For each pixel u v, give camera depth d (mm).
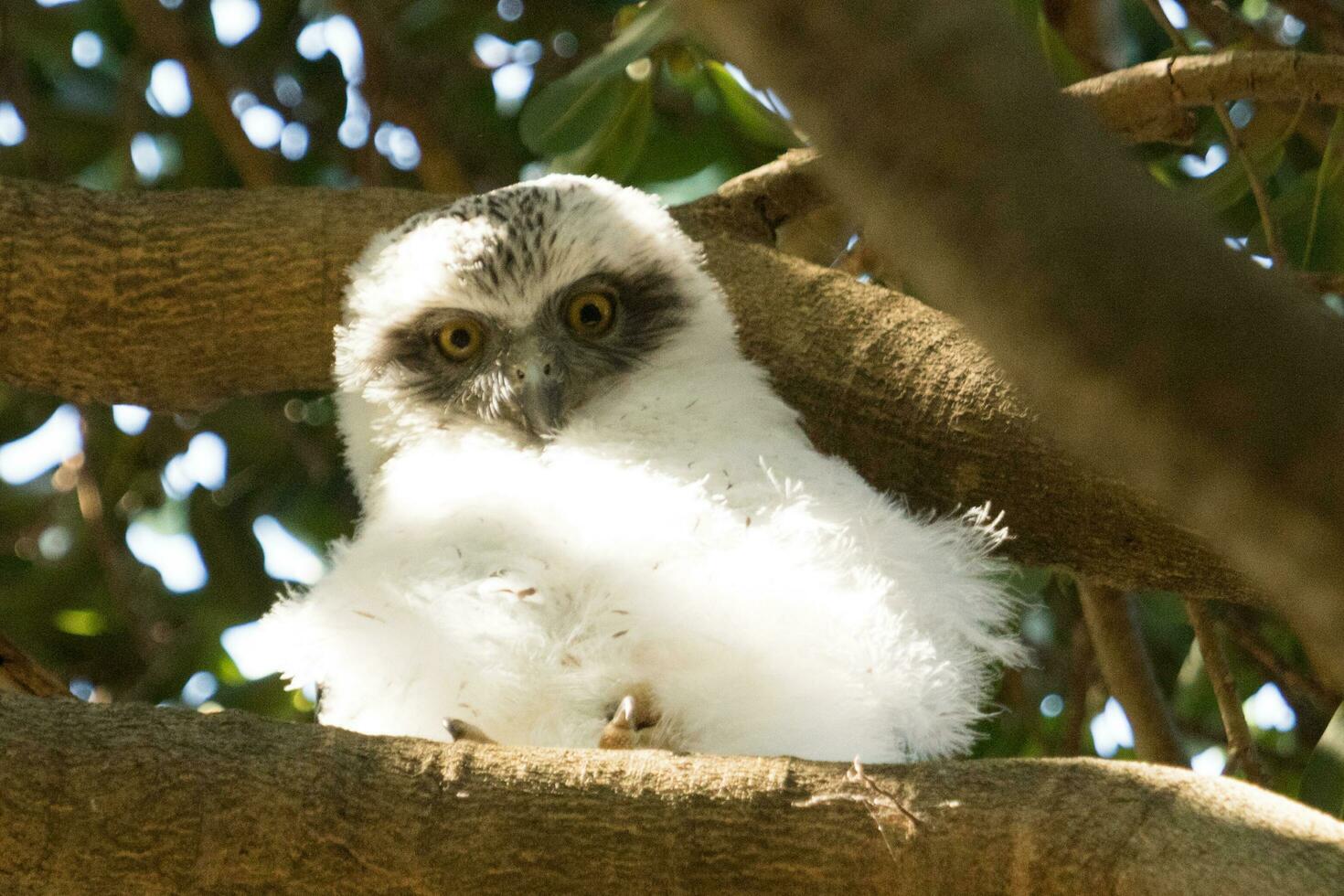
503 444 8828
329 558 7812
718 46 1892
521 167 14062
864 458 9312
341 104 14570
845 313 9539
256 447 13766
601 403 8969
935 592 7648
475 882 4930
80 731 5203
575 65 13500
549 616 6797
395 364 9320
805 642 6684
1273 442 1767
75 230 9625
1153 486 1849
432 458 8641
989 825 4730
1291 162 12023
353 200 10016
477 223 9320
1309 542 1764
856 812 4840
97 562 13664
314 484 13641
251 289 9719
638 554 6828
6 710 5262
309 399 13938
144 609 13609
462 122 13992
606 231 9219
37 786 5074
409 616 6883
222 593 13328
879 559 7469
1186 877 4418
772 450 8016
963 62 1807
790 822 4855
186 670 13148
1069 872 4598
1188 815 4578
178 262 9648
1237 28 10438
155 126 14234
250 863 5027
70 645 13625
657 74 12195
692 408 8555
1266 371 1771
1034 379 1844
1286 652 12852
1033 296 1809
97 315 9648
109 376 9930
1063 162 1813
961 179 1812
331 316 9797
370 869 4988
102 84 14133
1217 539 1868
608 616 6691
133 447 13867
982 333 1868
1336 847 4348
